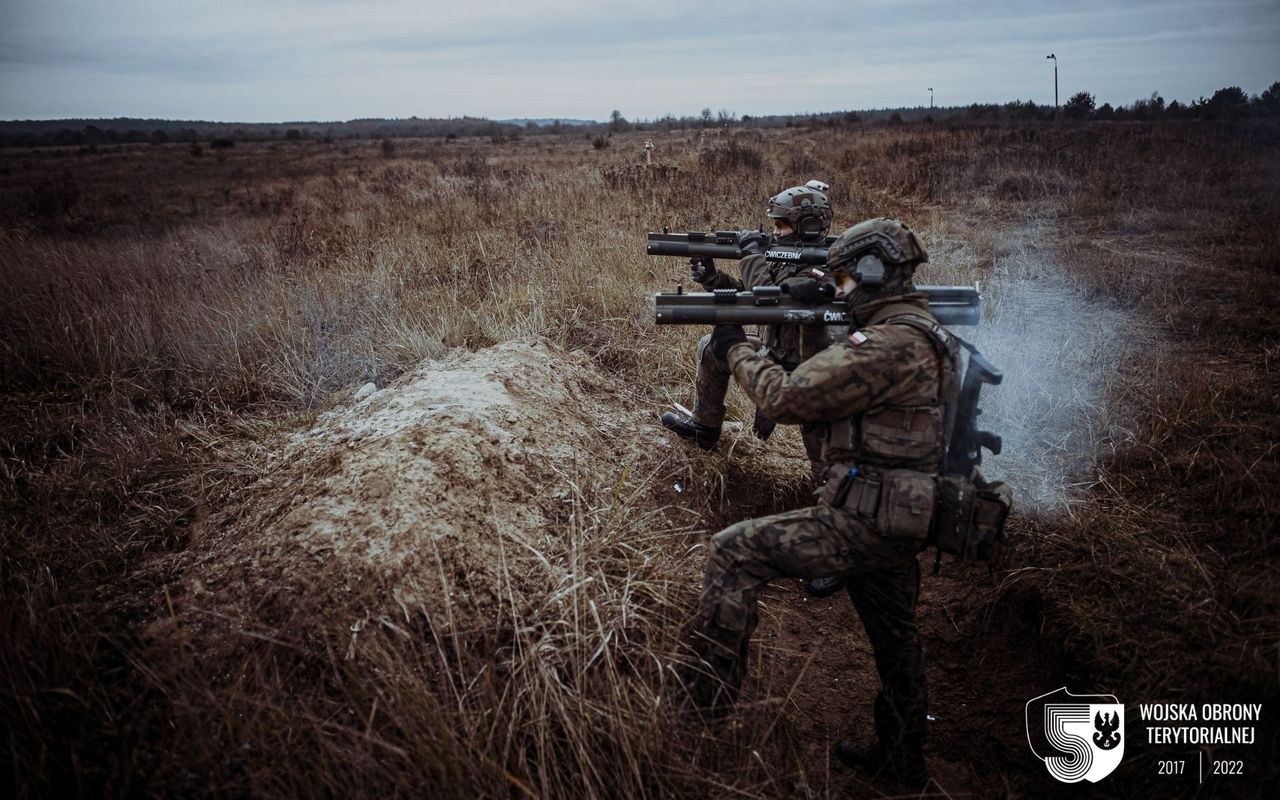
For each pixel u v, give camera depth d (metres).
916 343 1.89
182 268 5.87
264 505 2.52
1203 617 2.25
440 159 23.50
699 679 2.04
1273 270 5.79
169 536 2.54
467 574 2.20
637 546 2.57
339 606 2.06
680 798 1.81
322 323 4.20
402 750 1.69
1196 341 4.41
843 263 2.05
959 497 1.89
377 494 2.33
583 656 2.02
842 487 1.93
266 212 11.85
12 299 4.46
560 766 1.87
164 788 1.65
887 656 2.13
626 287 5.03
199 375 3.78
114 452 2.97
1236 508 2.69
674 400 3.75
